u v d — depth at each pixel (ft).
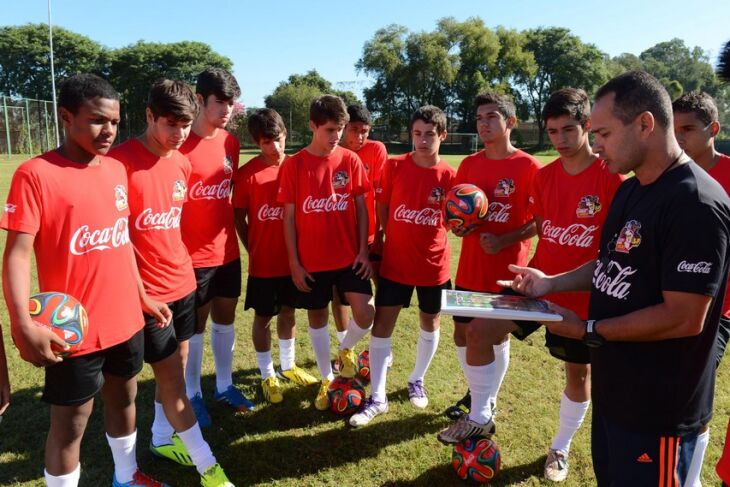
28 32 204.85
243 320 18.78
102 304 8.16
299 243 12.98
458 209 11.64
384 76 183.32
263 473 10.49
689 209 5.80
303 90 183.01
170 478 10.47
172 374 9.77
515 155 12.41
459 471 10.25
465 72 183.52
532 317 7.06
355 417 12.15
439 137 12.93
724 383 13.91
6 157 112.68
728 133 214.69
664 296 5.99
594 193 10.11
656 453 6.51
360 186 13.28
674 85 69.21
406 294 13.05
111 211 8.26
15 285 7.06
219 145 12.35
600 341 6.53
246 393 13.83
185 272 10.93
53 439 8.25
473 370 10.54
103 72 209.15
